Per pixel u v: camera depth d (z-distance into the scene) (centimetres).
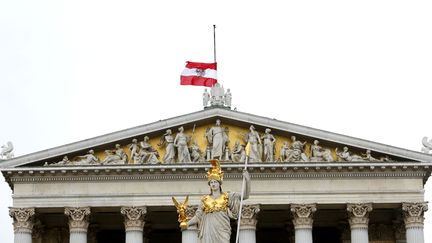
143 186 6488
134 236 6419
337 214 6994
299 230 6456
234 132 6594
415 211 6519
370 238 7075
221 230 2114
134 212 6438
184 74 6731
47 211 6581
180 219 2211
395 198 6531
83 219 6450
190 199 6406
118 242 7312
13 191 6494
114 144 6556
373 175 6556
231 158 6469
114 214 6919
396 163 6500
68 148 6494
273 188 6481
